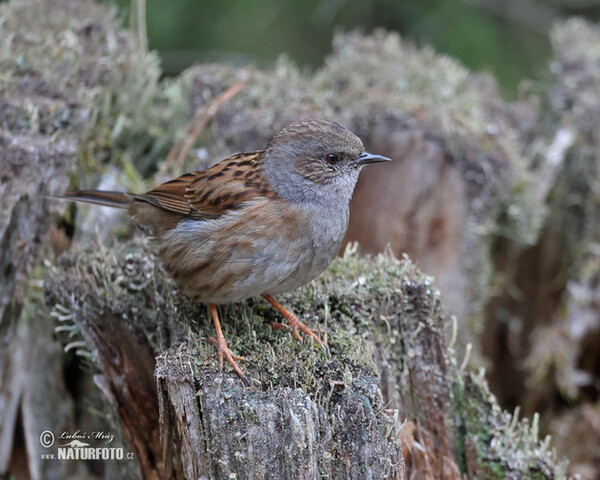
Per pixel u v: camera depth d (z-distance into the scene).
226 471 6.61
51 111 9.58
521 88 14.16
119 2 14.37
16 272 9.14
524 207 11.93
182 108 12.06
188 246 7.51
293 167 7.55
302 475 6.44
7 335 9.30
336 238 7.75
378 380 7.06
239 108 11.86
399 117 11.47
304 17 15.47
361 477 6.64
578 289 12.26
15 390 9.77
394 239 11.61
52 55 10.62
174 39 14.66
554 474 8.12
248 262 7.36
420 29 15.47
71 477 10.33
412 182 11.48
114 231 10.44
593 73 13.59
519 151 12.87
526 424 8.40
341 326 7.67
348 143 7.72
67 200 9.37
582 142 12.69
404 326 7.96
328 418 6.61
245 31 14.95
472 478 8.26
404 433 7.75
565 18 17.88
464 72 13.62
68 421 10.25
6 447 9.86
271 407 6.51
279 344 7.30
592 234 12.43
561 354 12.10
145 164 11.85
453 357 8.30
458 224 11.52
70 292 8.05
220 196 7.58
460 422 8.29
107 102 10.93
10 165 8.93
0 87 9.60
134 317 8.09
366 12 15.80
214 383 6.66
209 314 7.83
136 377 8.21
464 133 11.44
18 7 11.40
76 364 10.17
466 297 11.61
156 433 8.30
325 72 13.20
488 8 16.06
